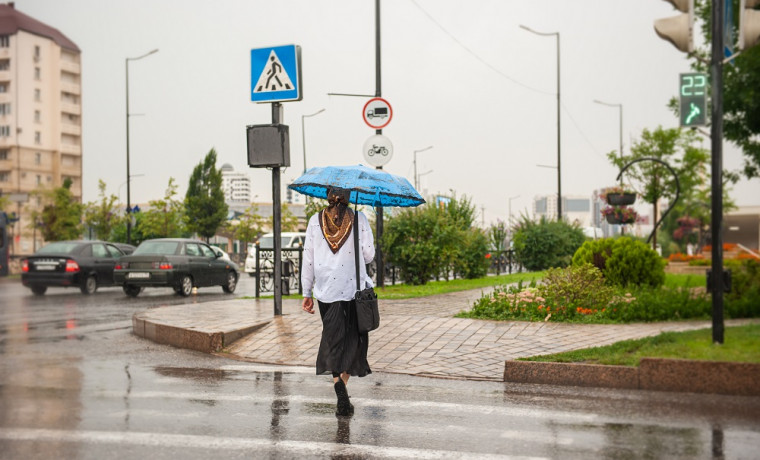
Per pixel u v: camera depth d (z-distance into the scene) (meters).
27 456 4.37
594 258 13.37
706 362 6.14
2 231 33.62
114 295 20.28
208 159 59.59
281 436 4.84
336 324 5.56
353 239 5.66
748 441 4.61
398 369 7.40
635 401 5.85
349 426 5.12
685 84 6.90
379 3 17.75
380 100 15.19
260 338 9.31
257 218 56.03
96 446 4.59
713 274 6.89
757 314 9.96
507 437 4.77
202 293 21.22
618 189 25.58
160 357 8.60
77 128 88.75
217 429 5.03
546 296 10.73
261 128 10.78
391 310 11.43
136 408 5.71
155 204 46.28
